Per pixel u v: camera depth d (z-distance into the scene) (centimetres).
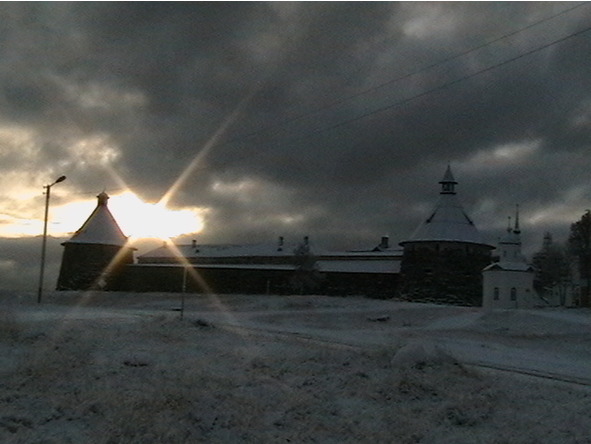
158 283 9125
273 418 1280
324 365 1777
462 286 7625
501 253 9906
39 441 1023
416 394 1484
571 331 4041
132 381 1434
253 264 9506
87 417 1154
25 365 1457
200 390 1368
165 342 2186
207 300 6925
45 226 5466
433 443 1208
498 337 3684
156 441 1076
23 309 4025
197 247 10831
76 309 4691
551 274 11956
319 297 6844
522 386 1631
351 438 1209
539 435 1237
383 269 8106
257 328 3484
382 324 4556
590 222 10094
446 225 7788
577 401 1473
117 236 9512
